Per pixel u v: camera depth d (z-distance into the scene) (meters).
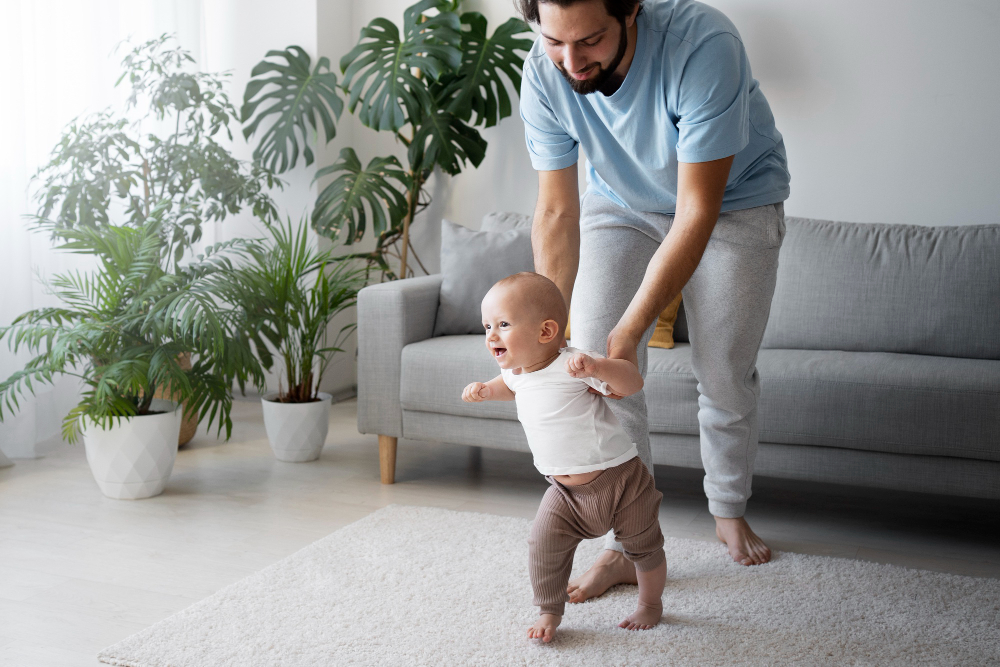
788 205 3.21
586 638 1.61
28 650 1.58
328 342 3.86
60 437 3.14
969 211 2.99
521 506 2.48
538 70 1.67
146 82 3.25
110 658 1.53
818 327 2.66
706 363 1.93
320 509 2.43
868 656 1.54
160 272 2.65
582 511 1.53
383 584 1.85
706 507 2.49
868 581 1.90
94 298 2.93
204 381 2.59
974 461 2.10
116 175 2.96
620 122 1.63
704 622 1.68
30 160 2.96
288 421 2.88
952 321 2.53
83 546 2.12
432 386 2.56
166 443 2.52
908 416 2.13
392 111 3.35
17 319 2.51
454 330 2.85
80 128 3.00
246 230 3.82
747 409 1.99
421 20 3.77
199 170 3.16
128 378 2.34
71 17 3.14
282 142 3.56
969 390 2.08
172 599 1.81
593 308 1.81
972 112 2.96
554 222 1.78
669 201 1.76
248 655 1.53
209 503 2.47
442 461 2.97
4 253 2.83
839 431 2.20
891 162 3.07
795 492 2.67
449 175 3.79
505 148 3.71
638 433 1.79
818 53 3.11
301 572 1.91
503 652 1.55
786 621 1.69
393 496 2.56
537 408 1.49
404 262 3.71
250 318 2.75
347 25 3.91
